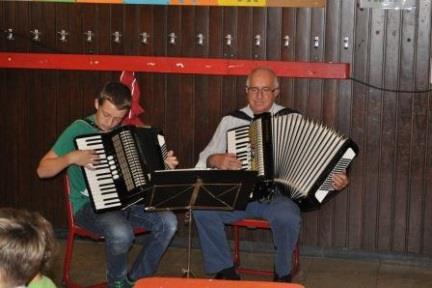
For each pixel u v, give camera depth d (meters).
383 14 4.03
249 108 3.76
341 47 4.10
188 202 3.08
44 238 1.56
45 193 4.59
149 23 4.30
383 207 4.16
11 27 4.46
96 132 3.27
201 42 4.25
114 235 3.19
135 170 3.20
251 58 4.20
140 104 4.38
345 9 4.07
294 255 3.84
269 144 3.43
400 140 4.09
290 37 4.14
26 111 4.54
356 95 4.12
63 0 4.37
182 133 4.36
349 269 4.07
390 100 4.08
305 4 4.09
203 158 3.73
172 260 4.21
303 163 3.41
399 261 4.17
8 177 4.61
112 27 4.35
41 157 4.55
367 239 4.21
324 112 4.16
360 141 4.14
